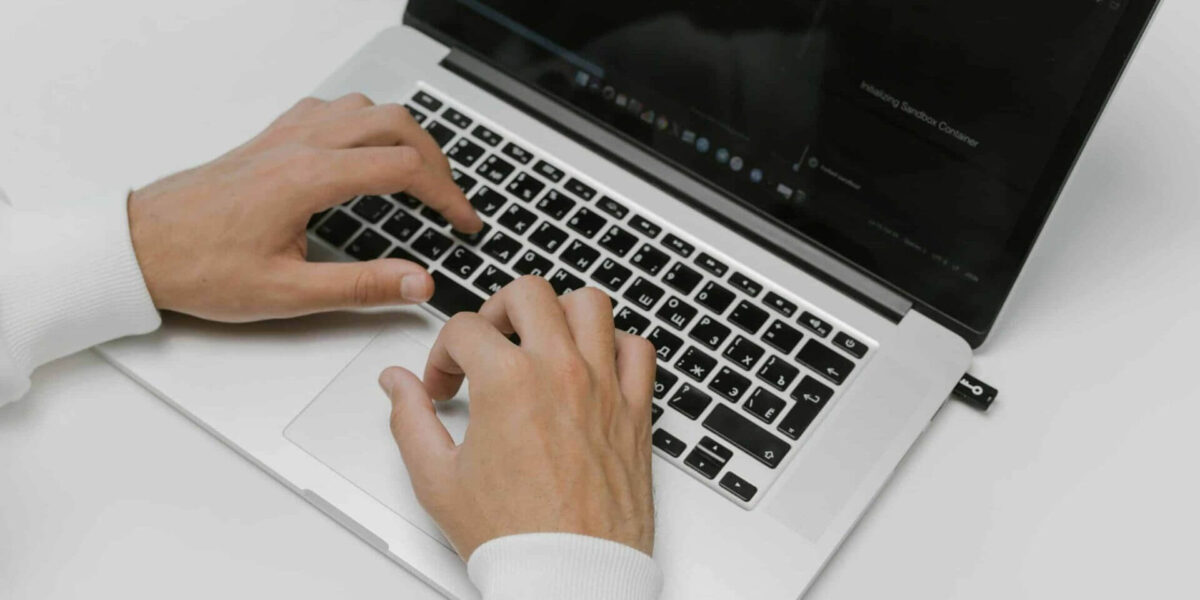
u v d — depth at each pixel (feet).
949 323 2.77
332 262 2.75
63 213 2.67
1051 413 2.75
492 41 3.18
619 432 2.41
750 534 2.47
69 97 3.15
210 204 2.64
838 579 2.51
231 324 2.71
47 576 2.43
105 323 2.60
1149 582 2.54
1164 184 3.11
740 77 2.88
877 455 2.58
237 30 3.34
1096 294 2.93
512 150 3.04
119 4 3.36
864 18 2.70
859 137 2.77
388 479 2.51
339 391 2.63
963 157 2.66
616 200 2.95
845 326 2.76
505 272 2.81
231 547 2.49
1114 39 2.46
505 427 2.31
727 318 2.76
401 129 2.85
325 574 2.47
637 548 2.30
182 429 2.63
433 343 2.70
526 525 2.24
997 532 2.58
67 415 2.63
